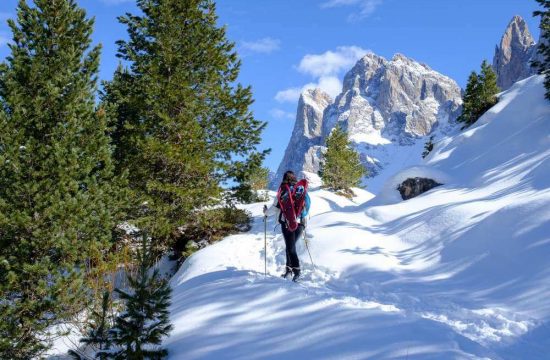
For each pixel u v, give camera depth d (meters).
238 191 16.19
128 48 16.42
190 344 4.71
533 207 8.49
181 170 15.35
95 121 11.87
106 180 12.23
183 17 16.52
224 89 16.86
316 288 6.69
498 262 7.70
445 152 22.64
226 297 5.79
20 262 9.92
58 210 9.95
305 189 7.74
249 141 16.45
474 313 5.95
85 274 10.24
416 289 7.54
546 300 5.97
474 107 29.25
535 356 4.52
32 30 11.82
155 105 15.08
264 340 4.49
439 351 3.78
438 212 11.42
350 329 4.38
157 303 4.83
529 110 20.81
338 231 11.27
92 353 5.75
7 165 10.05
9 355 9.09
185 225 15.21
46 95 11.26
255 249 12.16
